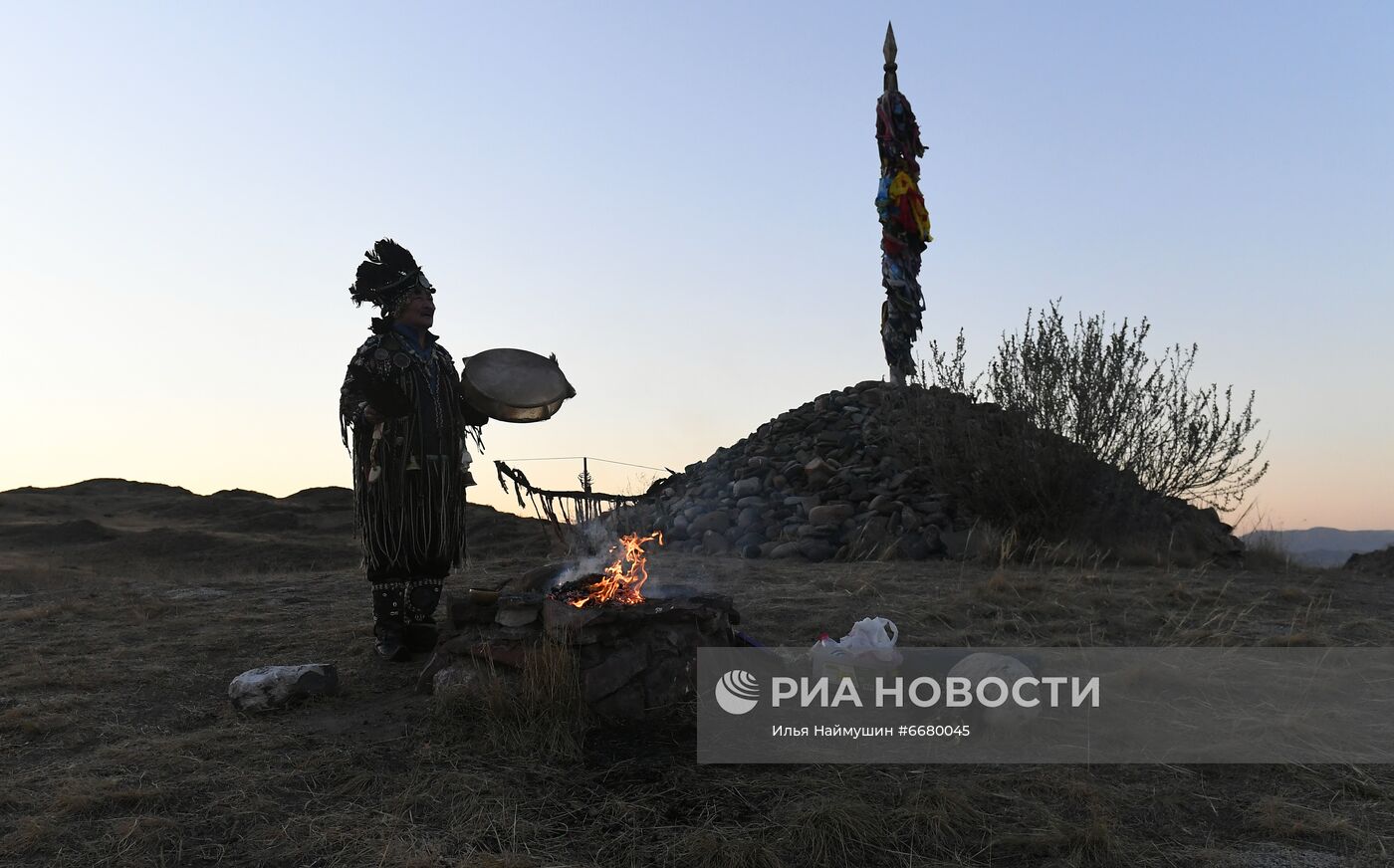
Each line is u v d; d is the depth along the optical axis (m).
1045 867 2.74
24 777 3.44
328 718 4.21
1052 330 10.57
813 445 12.67
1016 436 10.17
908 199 13.71
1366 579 9.29
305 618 6.77
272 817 3.10
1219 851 2.83
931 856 2.82
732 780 3.38
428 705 4.25
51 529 30.00
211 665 5.27
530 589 5.04
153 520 37.03
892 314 13.84
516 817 3.05
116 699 4.55
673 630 4.34
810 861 2.78
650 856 2.79
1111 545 9.92
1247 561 10.58
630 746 3.76
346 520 36.19
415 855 2.78
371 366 4.91
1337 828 2.97
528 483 5.22
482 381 5.15
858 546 10.09
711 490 12.30
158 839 2.91
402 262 5.08
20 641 6.00
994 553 9.50
